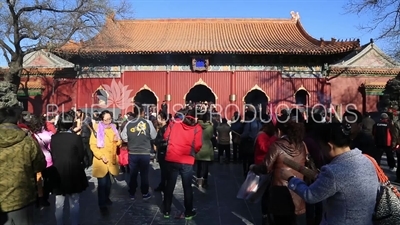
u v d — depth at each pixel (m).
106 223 8.77
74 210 7.98
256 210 10.07
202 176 13.19
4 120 5.72
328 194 3.85
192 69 30.83
